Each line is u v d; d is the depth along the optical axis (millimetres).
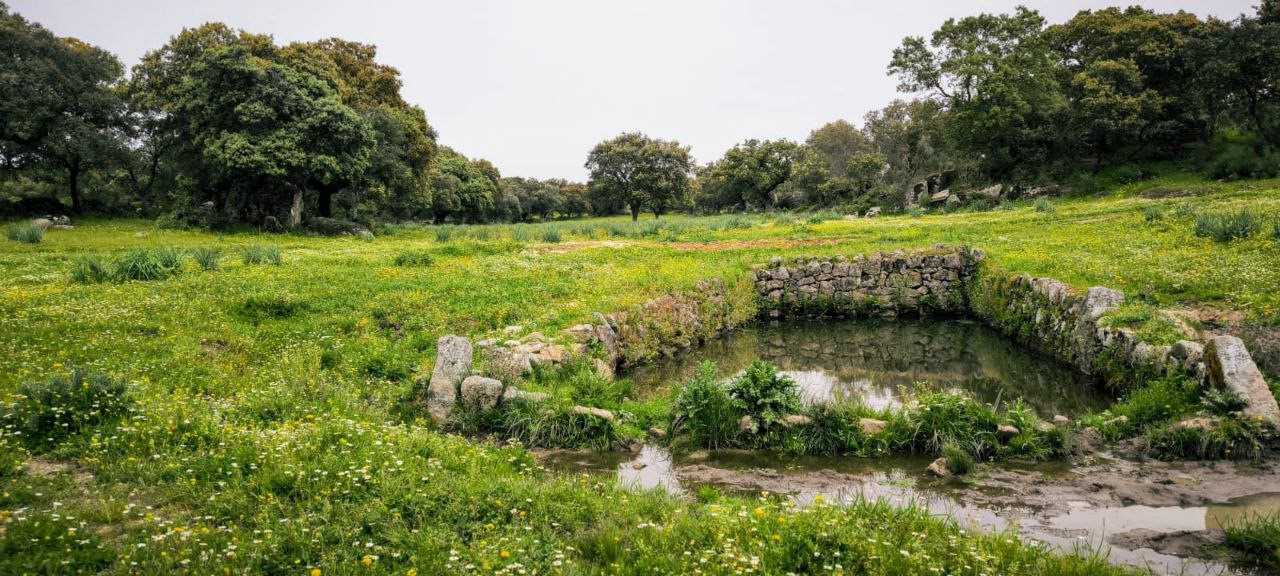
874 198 61062
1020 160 54000
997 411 10883
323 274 17688
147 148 43281
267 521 4957
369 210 49500
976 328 18953
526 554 4824
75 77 36562
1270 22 45656
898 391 12289
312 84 34125
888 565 4598
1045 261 17781
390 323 13352
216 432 6750
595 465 7883
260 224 34969
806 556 4684
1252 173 39938
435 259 21234
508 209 96750
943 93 55938
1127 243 18844
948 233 26250
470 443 7797
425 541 4840
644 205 73375
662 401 10195
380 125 39094
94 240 25859
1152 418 8555
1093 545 5586
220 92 32062
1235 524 5977
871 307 21359
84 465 6012
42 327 11148
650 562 4691
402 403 9031
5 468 5715
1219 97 46531
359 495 5488
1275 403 7906
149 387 8383
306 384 9297
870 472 7629
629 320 14172
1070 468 7629
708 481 7352
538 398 8781
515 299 15102
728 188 88000
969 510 6477
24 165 39156
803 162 76688
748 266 21312
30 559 4270
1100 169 49750
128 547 4527
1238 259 14195
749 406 8688
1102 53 51625
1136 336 10750
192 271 17547
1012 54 51656
